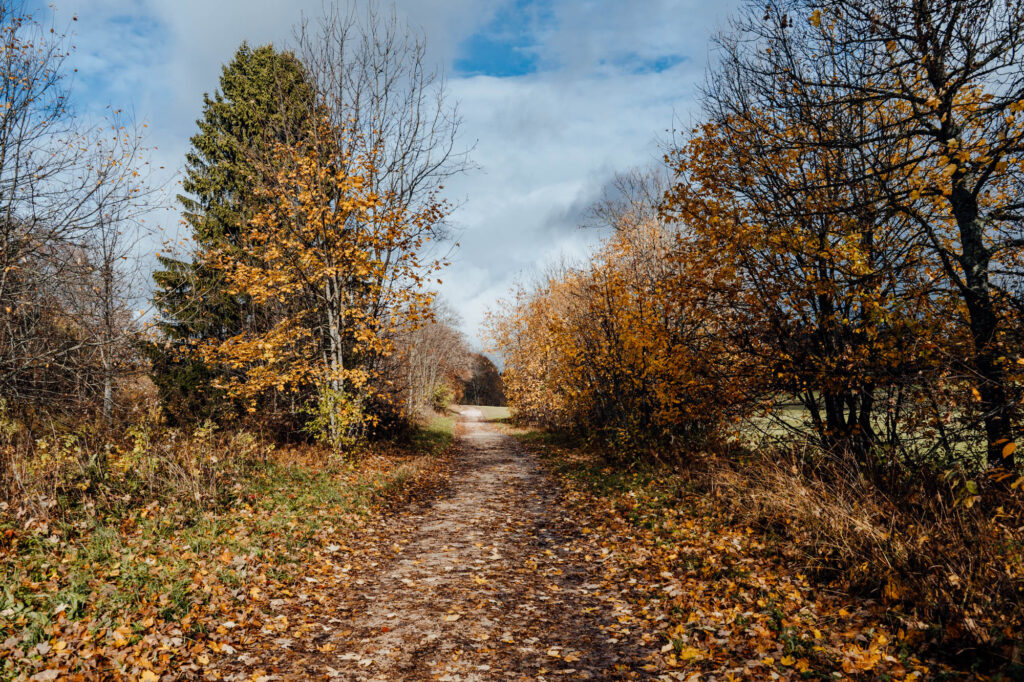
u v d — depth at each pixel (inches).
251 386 578.6
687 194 401.4
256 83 755.4
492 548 327.3
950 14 291.3
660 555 284.8
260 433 537.6
